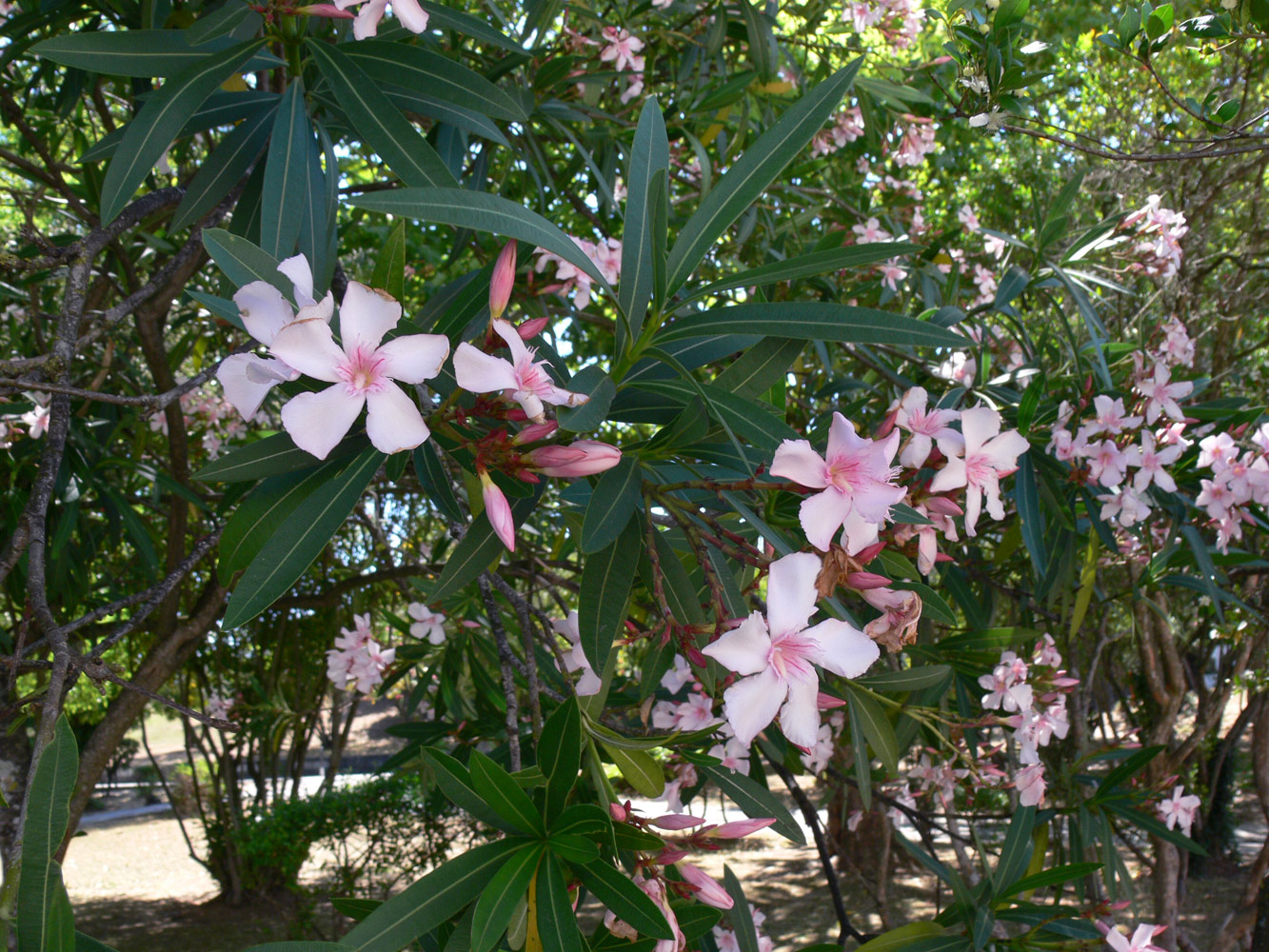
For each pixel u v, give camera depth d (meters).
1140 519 0.64
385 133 0.44
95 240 0.46
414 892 0.36
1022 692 0.63
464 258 1.13
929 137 1.04
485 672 0.69
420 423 0.32
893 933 0.56
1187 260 1.14
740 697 0.34
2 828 0.58
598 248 0.70
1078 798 0.75
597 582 0.38
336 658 0.72
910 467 0.39
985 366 0.73
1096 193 1.26
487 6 0.71
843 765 0.85
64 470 0.70
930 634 0.66
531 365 0.34
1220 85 1.01
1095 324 0.69
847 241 0.96
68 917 0.27
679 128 0.85
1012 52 0.57
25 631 0.38
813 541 0.34
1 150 0.68
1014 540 0.74
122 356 0.87
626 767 0.43
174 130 0.44
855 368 1.00
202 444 1.21
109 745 0.64
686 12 0.90
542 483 0.39
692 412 0.36
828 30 1.01
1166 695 0.89
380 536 0.70
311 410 0.31
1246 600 0.92
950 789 0.72
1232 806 2.36
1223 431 0.67
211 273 0.97
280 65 0.47
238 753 2.20
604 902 0.36
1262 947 0.87
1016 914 0.59
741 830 0.40
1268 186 1.22
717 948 0.56
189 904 2.26
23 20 0.61
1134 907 0.74
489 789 0.36
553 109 0.73
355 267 1.14
